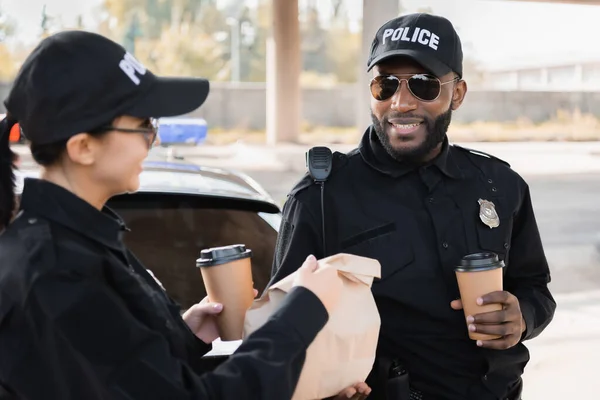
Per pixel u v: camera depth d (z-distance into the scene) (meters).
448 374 2.08
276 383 1.46
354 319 1.70
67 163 1.48
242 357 1.47
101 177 1.49
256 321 1.63
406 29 2.09
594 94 36.16
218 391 1.43
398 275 2.07
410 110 2.08
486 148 26.59
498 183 2.20
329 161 2.17
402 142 2.09
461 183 2.16
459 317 2.06
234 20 47.16
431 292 2.07
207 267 1.87
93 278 1.39
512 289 2.30
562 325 6.16
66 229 1.43
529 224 2.25
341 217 2.12
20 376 1.36
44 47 1.46
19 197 1.52
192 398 1.41
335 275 1.64
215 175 3.34
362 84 21.25
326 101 35.50
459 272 1.93
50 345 1.35
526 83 60.25
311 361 1.64
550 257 9.38
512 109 35.84
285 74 28.08
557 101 36.03
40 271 1.36
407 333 2.08
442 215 2.11
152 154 3.98
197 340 1.72
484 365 2.07
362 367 1.72
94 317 1.37
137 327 1.41
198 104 1.57
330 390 1.69
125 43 47.41
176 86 1.55
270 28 28.47
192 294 2.91
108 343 1.37
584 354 5.38
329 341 1.66
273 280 2.10
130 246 2.94
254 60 51.53
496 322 1.91
